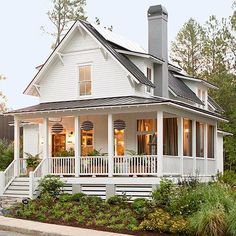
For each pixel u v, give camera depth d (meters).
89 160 21.62
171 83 26.23
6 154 30.91
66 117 23.95
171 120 23.58
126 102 20.53
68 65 24.56
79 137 21.97
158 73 24.77
